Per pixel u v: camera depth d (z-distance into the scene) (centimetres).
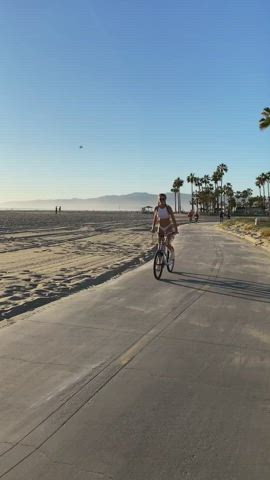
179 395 465
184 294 988
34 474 327
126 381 498
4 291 973
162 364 554
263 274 1309
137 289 1036
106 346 617
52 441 372
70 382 492
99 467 338
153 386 487
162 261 1207
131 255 1803
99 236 3012
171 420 411
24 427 394
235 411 432
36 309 831
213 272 1327
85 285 1099
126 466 339
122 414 421
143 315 793
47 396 456
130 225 4834
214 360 573
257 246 2284
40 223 4806
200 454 357
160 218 1250
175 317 785
